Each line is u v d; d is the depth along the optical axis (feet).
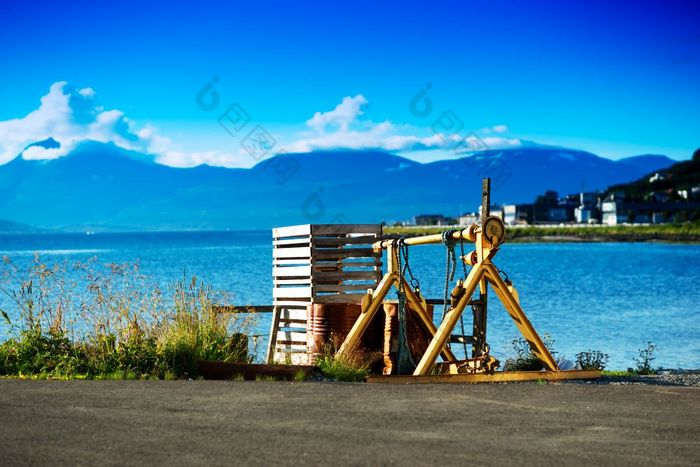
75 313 44.14
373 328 45.19
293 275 47.37
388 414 28.76
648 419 28.43
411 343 44.65
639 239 646.74
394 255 44.34
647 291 155.12
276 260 49.11
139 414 28.43
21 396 31.86
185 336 41.86
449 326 41.24
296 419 27.73
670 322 98.99
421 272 194.08
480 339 44.21
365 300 43.62
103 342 41.63
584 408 30.42
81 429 25.95
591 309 117.39
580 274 220.64
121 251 441.27
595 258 343.87
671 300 133.59
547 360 43.24
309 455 22.77
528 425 27.17
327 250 46.09
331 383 36.37
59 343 41.47
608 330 90.58
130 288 48.57
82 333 43.11
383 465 21.79
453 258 42.96
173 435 25.16
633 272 230.27
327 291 46.21
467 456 22.81
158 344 41.27
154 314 43.60
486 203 41.96
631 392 34.30
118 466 21.58
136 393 32.71
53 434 25.23
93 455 22.67
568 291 155.53
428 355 40.57
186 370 40.63
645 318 104.01
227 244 626.64
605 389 35.14
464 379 38.83
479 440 24.85
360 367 41.83
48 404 30.19
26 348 41.11
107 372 39.68
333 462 22.06
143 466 21.59
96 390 33.40
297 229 47.06
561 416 28.84
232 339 44.04
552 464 22.09
